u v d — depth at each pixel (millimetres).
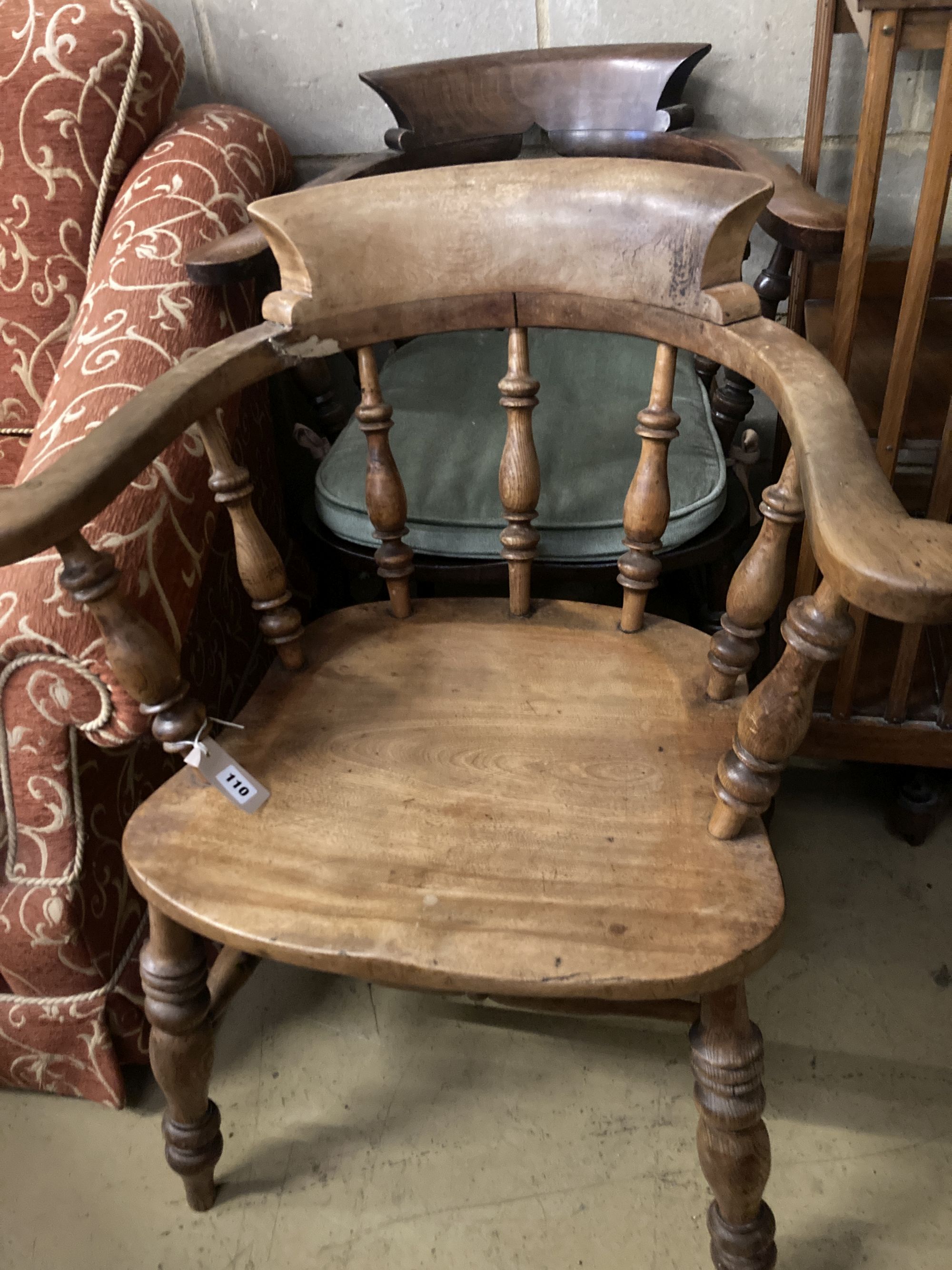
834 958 1117
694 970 602
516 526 887
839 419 574
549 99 1144
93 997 950
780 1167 941
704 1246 888
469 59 1149
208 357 754
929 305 1216
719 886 653
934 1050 1027
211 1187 937
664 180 754
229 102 1339
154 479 820
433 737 792
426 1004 1120
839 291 856
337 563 1093
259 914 657
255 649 1348
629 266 776
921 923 1147
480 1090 1030
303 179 1394
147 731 800
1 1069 1010
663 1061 1044
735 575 760
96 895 922
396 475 891
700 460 1014
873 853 1232
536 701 822
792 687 606
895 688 1069
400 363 1237
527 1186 945
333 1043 1085
